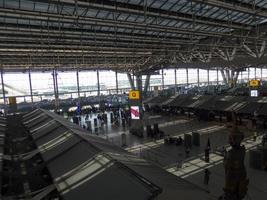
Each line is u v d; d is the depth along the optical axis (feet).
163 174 32.99
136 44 113.29
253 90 141.69
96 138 55.06
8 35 83.10
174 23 92.94
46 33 81.46
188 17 85.15
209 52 145.38
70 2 54.90
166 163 75.20
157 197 24.81
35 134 68.85
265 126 107.14
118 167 32.91
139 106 106.83
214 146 88.02
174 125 127.24
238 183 25.31
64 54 124.36
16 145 63.52
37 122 85.20
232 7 66.08
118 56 145.79
